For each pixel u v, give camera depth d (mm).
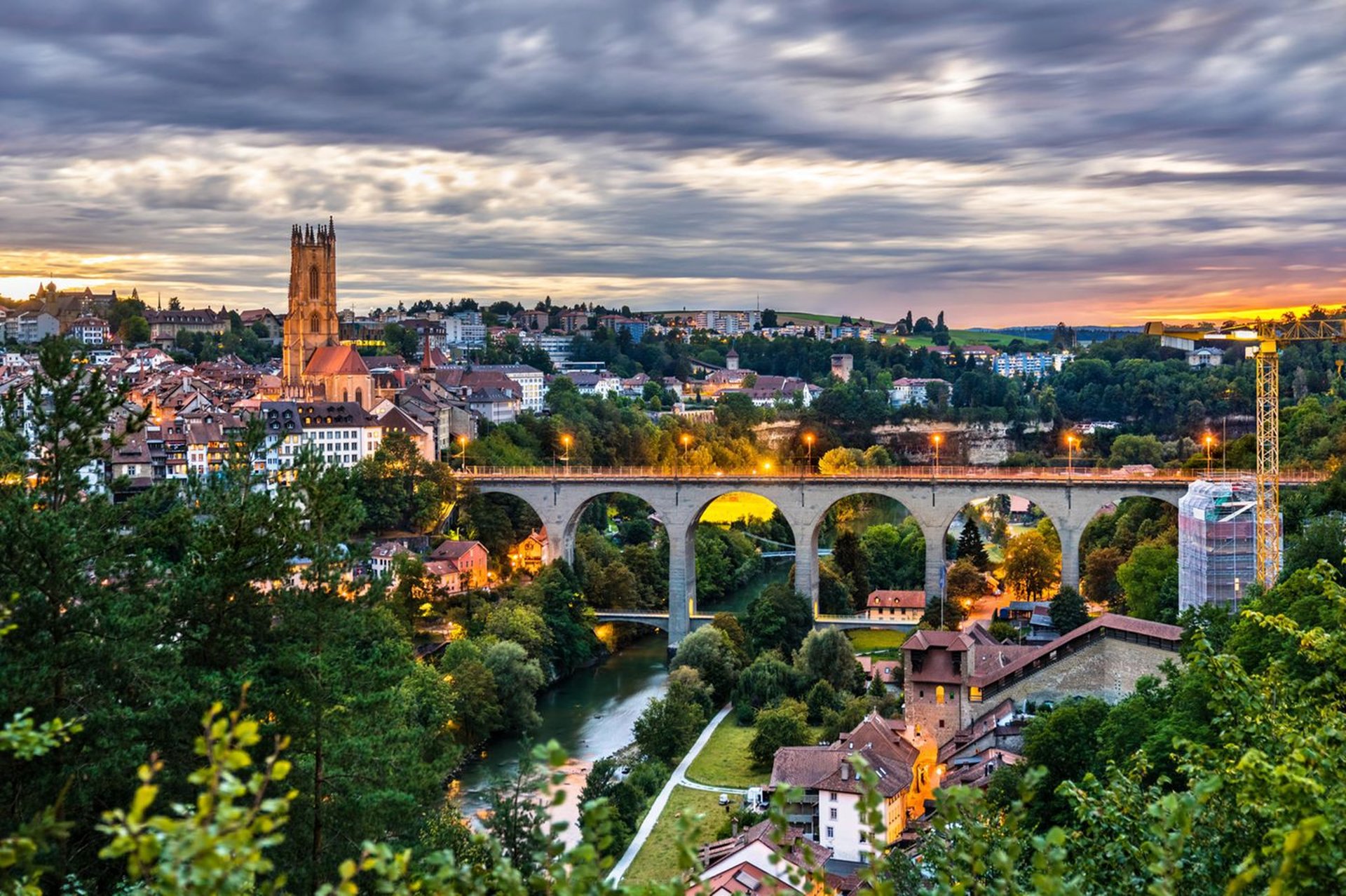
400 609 172250
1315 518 173375
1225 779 35812
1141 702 100875
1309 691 43188
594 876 23938
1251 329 187875
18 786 57125
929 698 146500
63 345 69562
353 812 66625
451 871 24469
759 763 153250
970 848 28766
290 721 66562
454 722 163750
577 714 184625
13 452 67688
